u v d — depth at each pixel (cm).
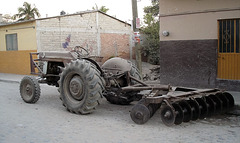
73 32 1636
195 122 541
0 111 624
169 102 491
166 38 948
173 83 946
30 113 606
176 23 919
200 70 888
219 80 852
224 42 841
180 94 515
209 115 564
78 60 595
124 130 481
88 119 556
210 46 863
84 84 570
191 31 893
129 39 2006
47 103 723
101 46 1809
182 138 441
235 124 530
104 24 1819
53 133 462
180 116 492
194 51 894
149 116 511
